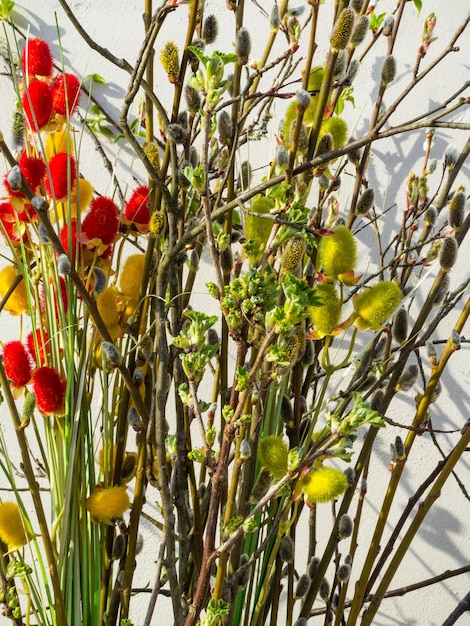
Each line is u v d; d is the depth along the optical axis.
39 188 0.90
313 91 0.94
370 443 0.99
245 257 0.89
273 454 0.85
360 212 1.01
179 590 0.90
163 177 0.97
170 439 0.91
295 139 0.84
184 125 0.97
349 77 0.99
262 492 0.88
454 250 0.94
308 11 1.25
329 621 1.04
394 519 1.31
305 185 0.87
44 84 0.90
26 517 0.92
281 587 0.99
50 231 0.83
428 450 1.30
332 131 0.97
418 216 1.12
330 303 0.85
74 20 0.88
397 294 0.86
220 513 0.99
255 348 0.87
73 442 0.89
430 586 1.32
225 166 1.02
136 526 0.95
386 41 1.28
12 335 1.25
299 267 0.90
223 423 0.97
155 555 1.27
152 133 1.03
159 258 0.98
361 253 1.29
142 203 0.94
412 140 1.29
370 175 1.29
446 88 1.29
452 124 0.85
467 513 1.32
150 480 0.92
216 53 0.79
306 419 0.98
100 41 1.24
